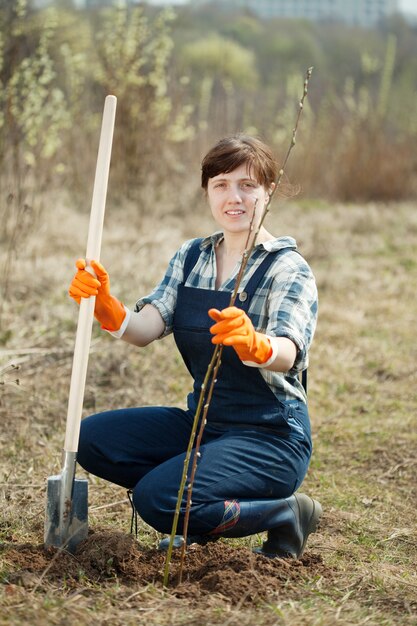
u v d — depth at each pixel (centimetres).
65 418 494
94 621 263
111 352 586
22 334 598
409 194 1390
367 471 458
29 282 697
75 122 1053
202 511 297
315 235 1012
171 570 301
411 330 716
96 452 324
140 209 1024
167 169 1130
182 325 319
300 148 1397
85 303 302
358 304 778
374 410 550
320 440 494
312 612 274
